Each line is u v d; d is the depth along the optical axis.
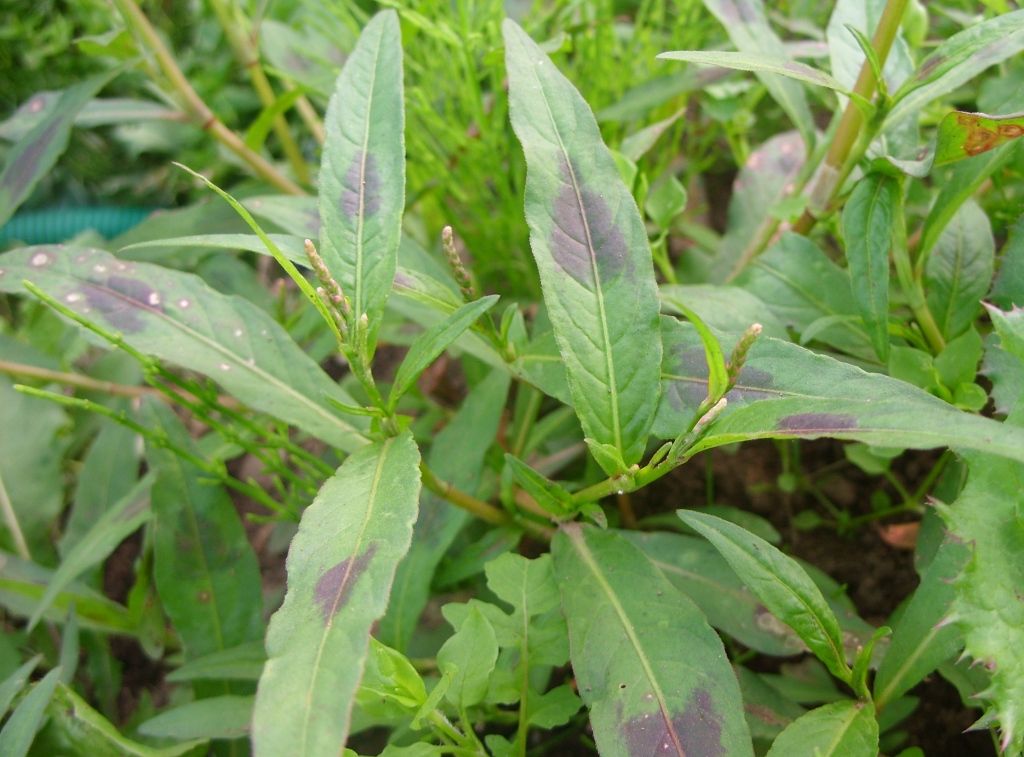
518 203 0.29
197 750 0.22
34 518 0.29
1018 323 0.14
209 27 0.40
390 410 0.16
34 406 0.30
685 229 0.32
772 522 0.27
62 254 0.20
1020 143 0.19
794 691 0.20
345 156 0.16
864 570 0.25
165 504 0.22
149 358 0.19
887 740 0.20
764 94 0.34
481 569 0.22
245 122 0.42
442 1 0.27
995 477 0.14
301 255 0.16
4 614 0.30
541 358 0.18
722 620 0.19
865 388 0.14
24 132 0.29
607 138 0.30
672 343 0.16
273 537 0.28
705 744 0.14
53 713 0.19
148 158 0.42
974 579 0.14
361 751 0.23
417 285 0.18
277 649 0.12
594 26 0.29
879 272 0.18
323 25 0.33
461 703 0.15
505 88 0.28
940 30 0.31
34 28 0.40
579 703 0.16
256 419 0.27
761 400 0.13
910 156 0.20
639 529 0.27
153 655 0.26
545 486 0.17
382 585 0.12
